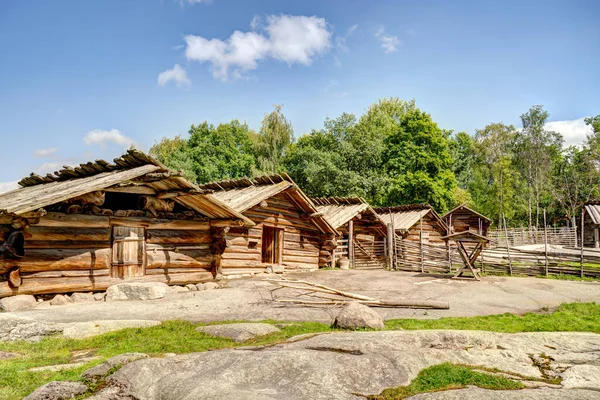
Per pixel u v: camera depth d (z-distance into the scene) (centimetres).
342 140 4659
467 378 448
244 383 436
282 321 804
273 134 4881
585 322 823
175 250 1243
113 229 1102
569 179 6100
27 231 937
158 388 433
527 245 3422
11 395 420
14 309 867
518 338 596
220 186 1909
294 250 1833
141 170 1065
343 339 567
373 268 2205
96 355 579
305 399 392
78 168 1242
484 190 6281
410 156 4503
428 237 2986
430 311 935
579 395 395
